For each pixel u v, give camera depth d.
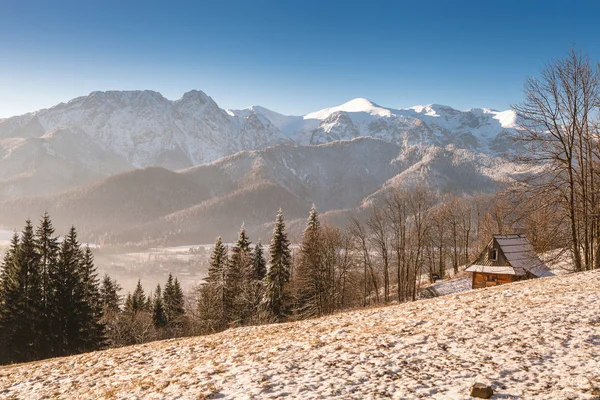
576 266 28.27
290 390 9.49
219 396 9.73
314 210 59.03
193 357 14.90
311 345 13.91
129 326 59.94
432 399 8.25
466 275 56.28
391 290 64.12
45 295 41.69
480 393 8.09
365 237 55.59
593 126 26.62
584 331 11.89
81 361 17.47
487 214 68.06
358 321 18.14
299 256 56.75
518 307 15.72
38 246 42.28
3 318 39.00
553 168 27.50
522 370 9.49
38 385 13.88
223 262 55.56
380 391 8.92
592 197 27.45
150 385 11.61
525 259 40.31
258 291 54.69
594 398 7.68
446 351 11.50
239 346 15.83
